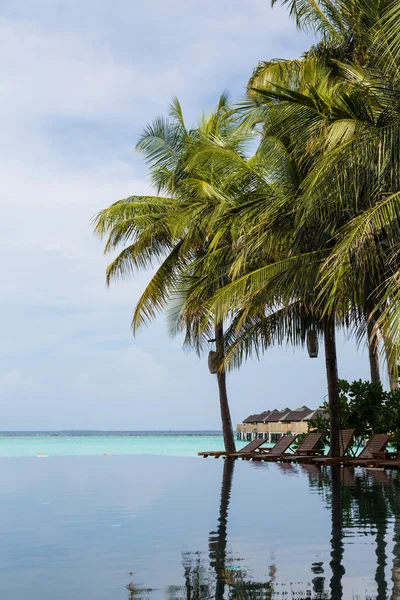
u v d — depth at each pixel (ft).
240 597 14.66
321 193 37.70
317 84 48.52
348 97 36.76
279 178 47.91
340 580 15.97
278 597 14.55
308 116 38.40
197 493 37.63
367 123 36.73
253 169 54.13
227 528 24.62
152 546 21.22
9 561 19.25
